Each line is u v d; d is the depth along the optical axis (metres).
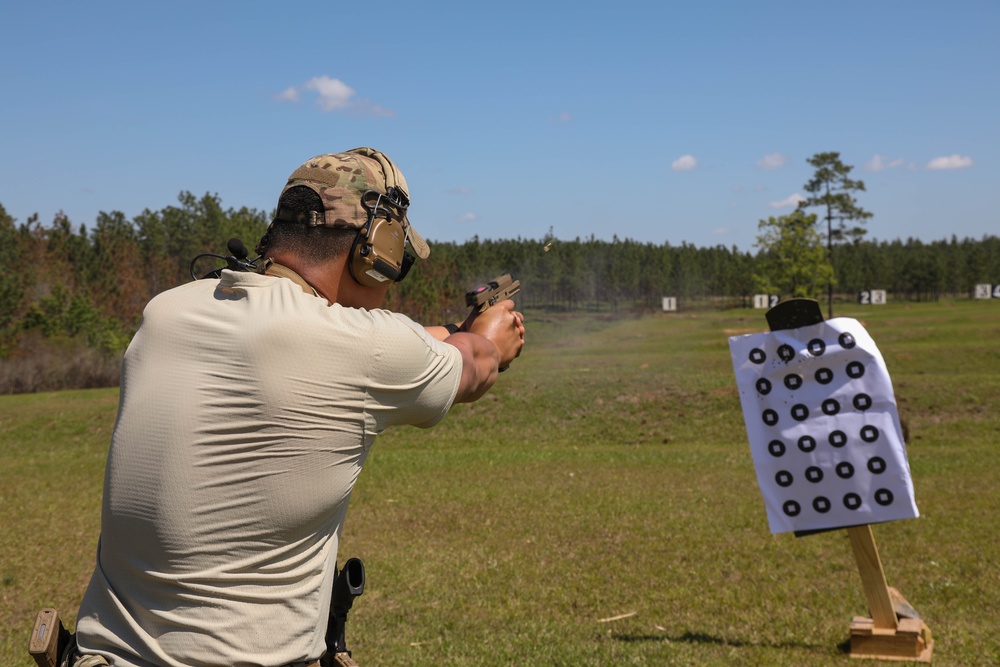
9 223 43.94
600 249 67.50
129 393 1.57
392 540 9.23
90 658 1.56
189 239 66.12
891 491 5.23
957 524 9.21
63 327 34.50
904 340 33.88
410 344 1.59
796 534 5.39
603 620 6.28
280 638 1.55
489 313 1.92
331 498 1.57
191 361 1.54
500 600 6.85
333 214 1.64
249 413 1.49
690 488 12.45
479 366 1.80
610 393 21.27
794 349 5.42
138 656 1.55
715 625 6.06
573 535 9.34
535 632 5.92
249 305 1.55
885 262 86.19
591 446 18.64
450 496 12.05
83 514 11.14
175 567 1.52
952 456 14.86
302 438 1.50
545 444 18.95
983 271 86.62
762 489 5.46
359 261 1.66
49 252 44.31
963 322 39.06
